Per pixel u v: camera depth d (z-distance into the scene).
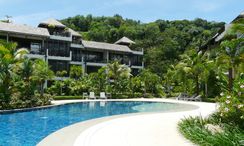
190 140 10.64
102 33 94.25
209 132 10.61
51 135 11.84
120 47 64.88
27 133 14.44
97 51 61.72
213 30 91.44
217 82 37.25
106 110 27.84
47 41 49.62
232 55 21.08
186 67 40.81
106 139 11.02
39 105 27.16
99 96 42.75
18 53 27.41
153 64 74.62
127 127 13.87
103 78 46.12
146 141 10.62
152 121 15.98
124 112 26.28
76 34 58.34
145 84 51.16
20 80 26.31
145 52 81.81
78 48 57.84
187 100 39.25
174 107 29.05
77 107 29.95
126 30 94.56
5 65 23.97
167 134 12.01
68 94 42.34
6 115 21.33
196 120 14.25
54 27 52.09
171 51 80.38
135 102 38.03
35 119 19.73
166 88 55.62
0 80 23.19
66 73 50.09
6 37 45.78
